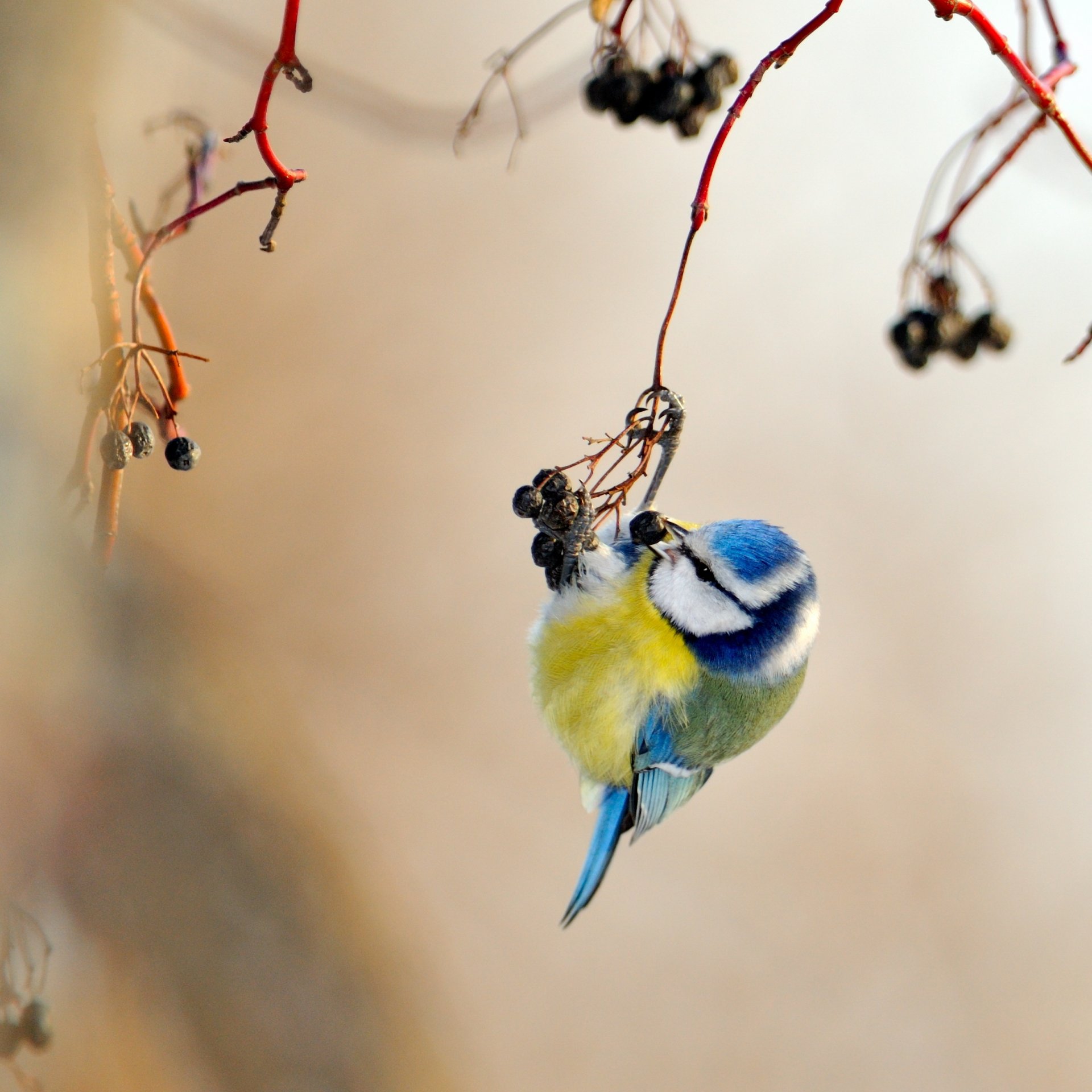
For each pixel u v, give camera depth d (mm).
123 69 5762
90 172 5461
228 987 9406
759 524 9992
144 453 5684
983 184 9094
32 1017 6863
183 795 9391
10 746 8164
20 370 5746
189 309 15336
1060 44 7977
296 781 10727
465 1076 11359
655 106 8258
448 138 10812
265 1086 9500
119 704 9109
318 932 10078
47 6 5113
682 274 6301
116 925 8797
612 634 9758
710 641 9859
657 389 6750
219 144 7902
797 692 10477
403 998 10758
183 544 13734
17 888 8172
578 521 7945
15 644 7094
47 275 5641
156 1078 8961
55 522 6477
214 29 8891
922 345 9312
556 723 10164
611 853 10352
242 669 10906
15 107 5109
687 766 10180
